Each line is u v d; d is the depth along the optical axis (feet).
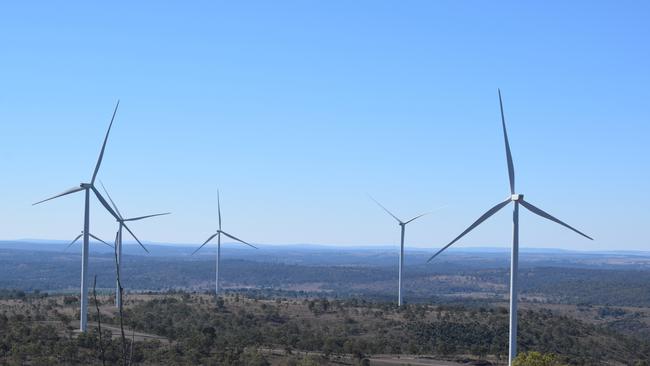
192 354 349.00
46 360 306.55
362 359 389.39
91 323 445.37
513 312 294.46
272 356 382.42
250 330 473.67
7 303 534.78
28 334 366.63
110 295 613.11
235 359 350.43
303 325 510.99
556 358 297.12
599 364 424.87
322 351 423.64
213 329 444.96
